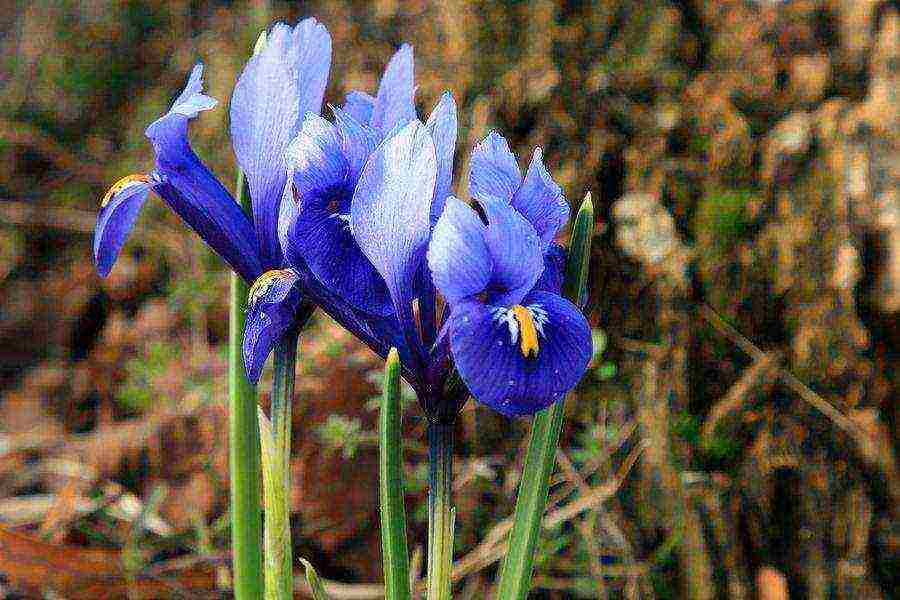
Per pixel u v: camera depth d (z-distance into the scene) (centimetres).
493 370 41
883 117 61
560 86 66
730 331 61
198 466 63
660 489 59
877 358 60
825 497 59
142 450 65
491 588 59
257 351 44
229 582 57
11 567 57
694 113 65
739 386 60
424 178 42
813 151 62
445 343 43
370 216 42
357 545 60
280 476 46
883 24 62
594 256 63
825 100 63
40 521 61
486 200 42
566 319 42
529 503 45
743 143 63
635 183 64
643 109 66
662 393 60
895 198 60
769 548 60
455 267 41
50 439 69
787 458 60
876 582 59
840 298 60
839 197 61
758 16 65
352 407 61
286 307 44
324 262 43
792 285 61
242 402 48
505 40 69
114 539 59
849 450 60
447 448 44
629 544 58
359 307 43
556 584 58
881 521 59
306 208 43
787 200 61
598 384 61
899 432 60
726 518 59
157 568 57
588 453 59
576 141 66
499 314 41
